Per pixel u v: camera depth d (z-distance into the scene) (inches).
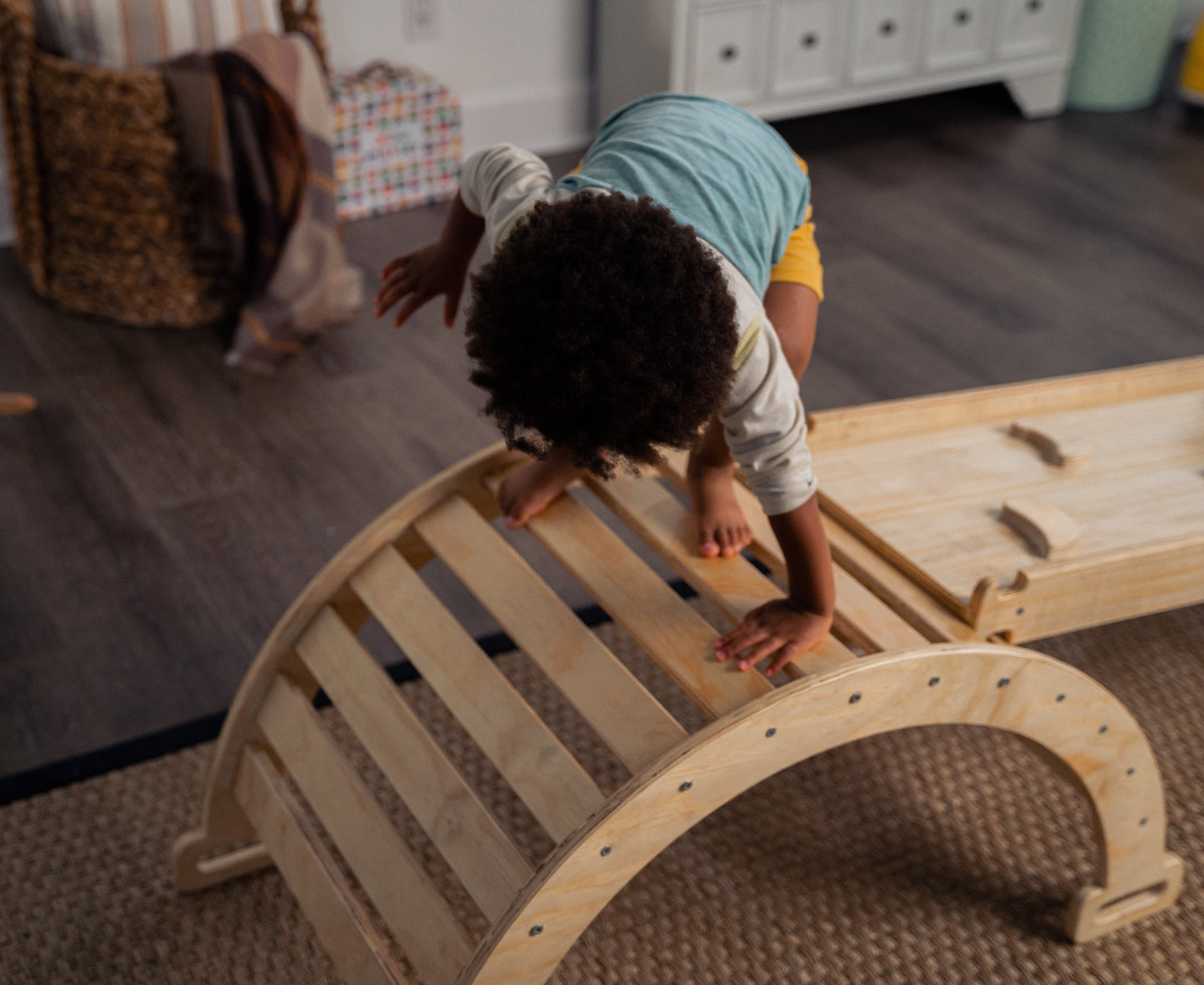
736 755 35.7
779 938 46.8
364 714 43.2
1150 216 107.0
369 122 100.1
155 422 77.2
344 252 97.7
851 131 124.0
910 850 50.6
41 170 85.2
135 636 60.6
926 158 118.1
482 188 42.4
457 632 43.5
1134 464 53.9
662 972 45.4
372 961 38.8
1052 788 53.5
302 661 48.2
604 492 48.5
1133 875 46.5
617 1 110.0
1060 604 45.6
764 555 45.9
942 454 54.4
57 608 62.2
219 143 81.2
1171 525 49.4
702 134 41.6
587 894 35.3
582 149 119.2
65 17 81.2
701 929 47.1
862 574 47.1
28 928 47.1
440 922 37.5
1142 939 47.3
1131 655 60.8
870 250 100.2
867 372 83.4
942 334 88.3
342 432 76.9
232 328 88.5
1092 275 97.0
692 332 32.1
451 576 64.9
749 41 107.9
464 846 38.1
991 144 121.3
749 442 37.9
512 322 32.3
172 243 85.0
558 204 33.6
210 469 73.0
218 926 47.5
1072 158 118.5
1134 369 60.4
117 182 82.5
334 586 47.5
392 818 51.5
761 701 35.6
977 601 43.4
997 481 52.5
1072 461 53.2
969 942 46.9
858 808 52.4
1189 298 93.7
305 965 46.0
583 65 117.0
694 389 32.4
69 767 53.3
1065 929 46.9
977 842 50.9
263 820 44.8
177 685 57.8
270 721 46.2
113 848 50.4
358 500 70.7
